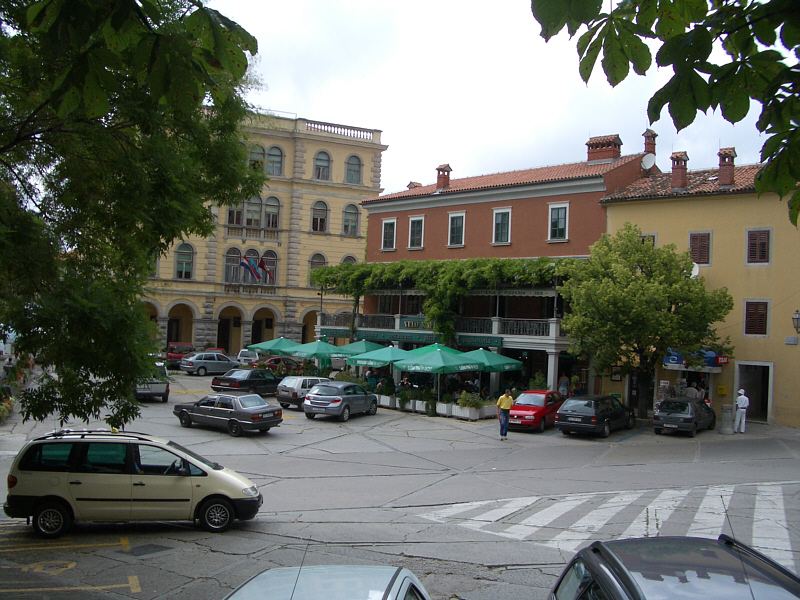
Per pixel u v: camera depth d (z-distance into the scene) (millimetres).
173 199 10344
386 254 42469
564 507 14273
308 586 4418
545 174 37062
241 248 53406
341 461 20391
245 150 14406
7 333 9344
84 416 10211
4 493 14781
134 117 9594
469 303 38812
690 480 17297
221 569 9742
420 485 17094
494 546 11148
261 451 21641
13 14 8094
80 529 12227
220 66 4383
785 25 3771
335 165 55938
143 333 10188
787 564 9727
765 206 27906
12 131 9938
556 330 30641
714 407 28766
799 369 26969
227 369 45781
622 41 3711
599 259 27203
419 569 9812
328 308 55719
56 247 10336
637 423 28297
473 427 27719
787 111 4086
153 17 4047
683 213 29953
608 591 4023
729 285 28609
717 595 3830
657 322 24922
